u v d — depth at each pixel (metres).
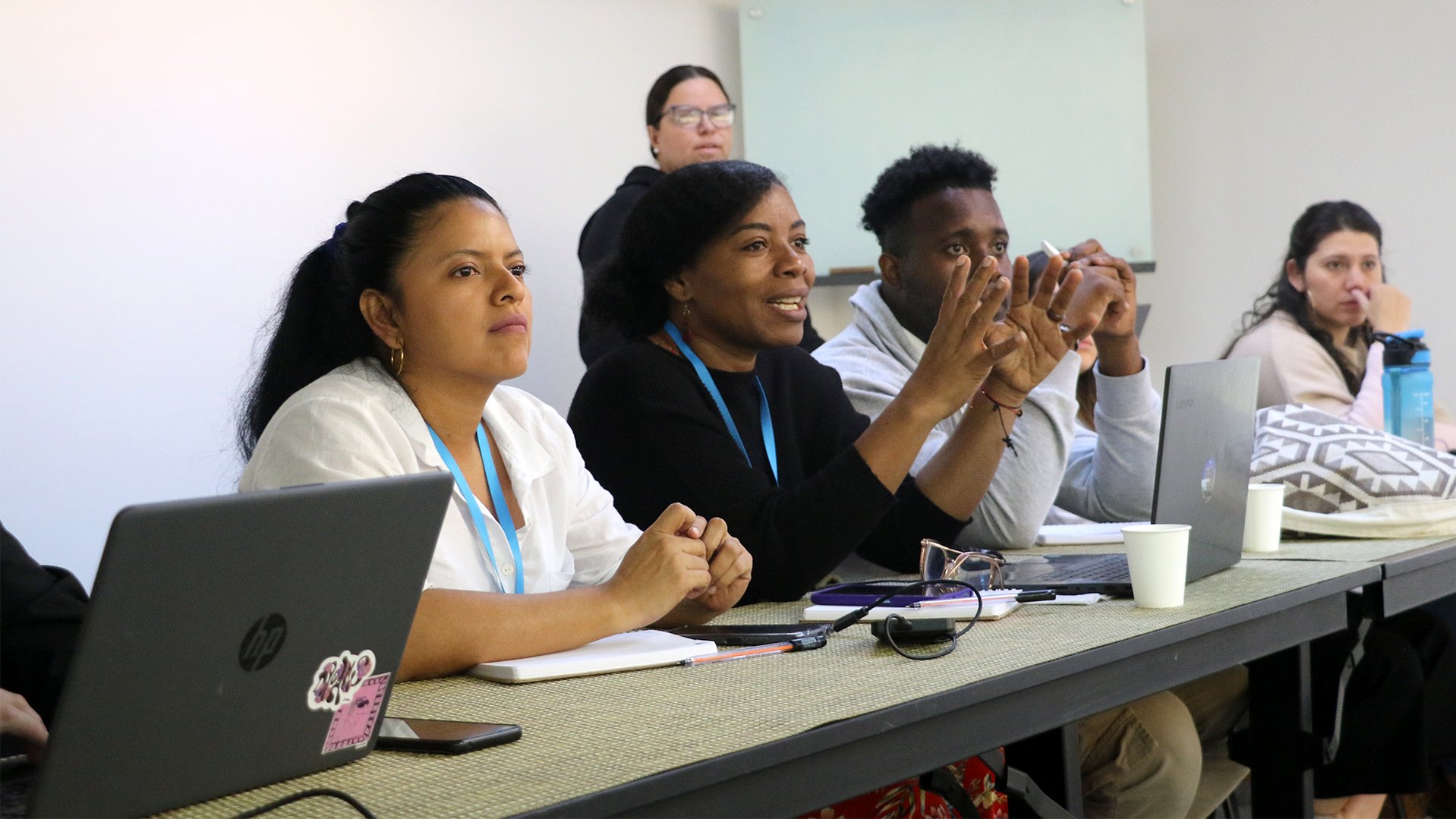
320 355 1.58
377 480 0.98
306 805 0.89
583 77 4.35
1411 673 2.24
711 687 1.21
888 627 1.38
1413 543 2.12
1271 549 2.09
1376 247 3.68
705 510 1.86
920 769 1.12
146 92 3.49
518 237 4.20
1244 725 2.16
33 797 0.82
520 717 1.12
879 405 2.37
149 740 0.86
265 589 0.91
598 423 1.96
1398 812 2.72
